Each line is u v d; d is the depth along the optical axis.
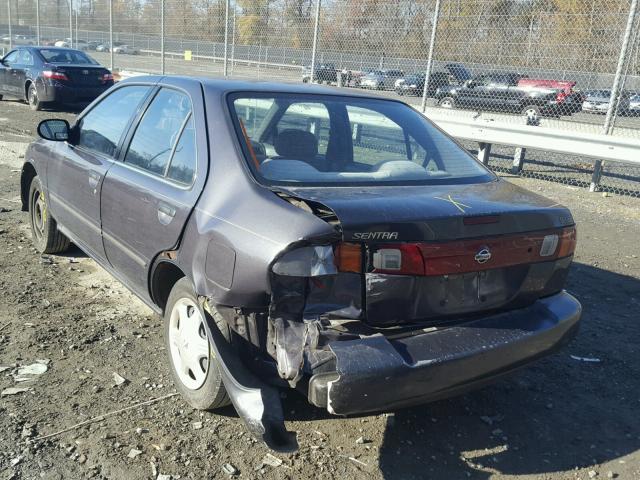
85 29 20.70
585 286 5.43
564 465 2.95
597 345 4.27
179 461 2.78
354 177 3.09
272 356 2.58
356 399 2.38
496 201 2.95
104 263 4.16
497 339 2.71
